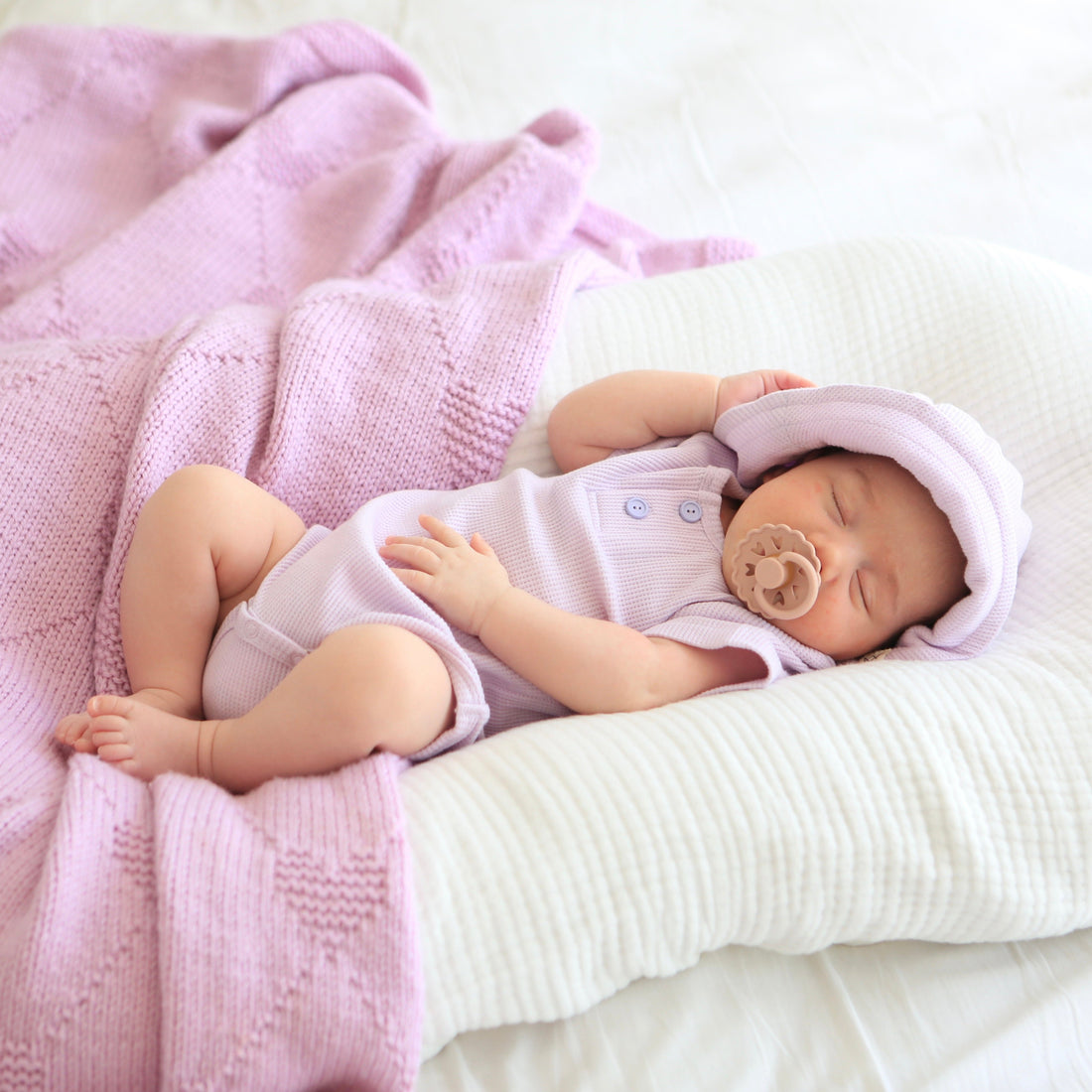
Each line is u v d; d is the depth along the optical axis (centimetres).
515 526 120
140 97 175
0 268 158
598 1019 94
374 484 126
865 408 115
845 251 147
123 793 90
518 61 199
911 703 102
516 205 162
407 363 127
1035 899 97
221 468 113
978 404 135
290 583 110
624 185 187
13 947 80
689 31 205
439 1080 90
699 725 98
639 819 91
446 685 102
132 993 80
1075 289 142
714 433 132
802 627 116
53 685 109
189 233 154
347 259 161
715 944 95
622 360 138
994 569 111
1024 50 206
